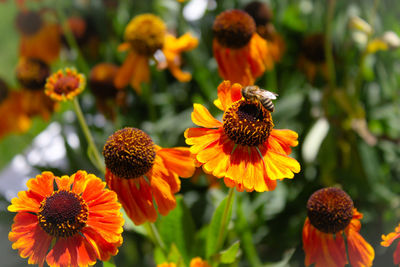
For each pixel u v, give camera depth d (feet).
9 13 3.13
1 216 1.70
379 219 1.86
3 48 3.15
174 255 1.45
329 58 1.92
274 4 2.13
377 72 2.06
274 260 1.77
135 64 1.82
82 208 1.31
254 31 1.59
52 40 2.33
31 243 1.31
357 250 1.39
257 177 1.31
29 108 2.03
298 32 2.14
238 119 1.33
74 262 1.30
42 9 2.37
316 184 1.89
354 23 1.88
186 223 1.54
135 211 1.35
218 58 1.59
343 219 1.37
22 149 2.76
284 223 1.85
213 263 1.42
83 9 2.37
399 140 1.97
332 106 2.03
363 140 1.94
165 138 1.97
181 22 2.03
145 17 1.82
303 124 1.91
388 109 2.03
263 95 1.36
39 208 1.32
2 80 2.27
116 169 1.34
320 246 1.39
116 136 1.34
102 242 1.31
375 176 1.91
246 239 1.68
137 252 1.87
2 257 1.94
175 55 1.82
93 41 2.35
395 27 1.93
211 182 1.84
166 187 1.36
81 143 1.88
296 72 2.18
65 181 1.34
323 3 2.22
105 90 1.90
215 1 2.19
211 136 1.34
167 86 2.22
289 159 1.33
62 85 1.45
